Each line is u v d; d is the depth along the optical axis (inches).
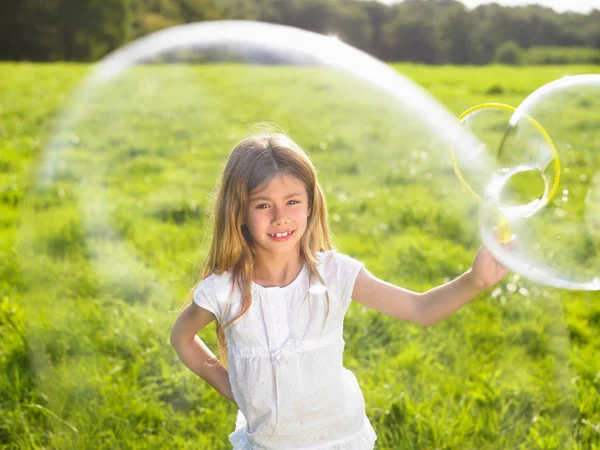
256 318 78.0
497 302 158.7
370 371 132.3
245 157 76.1
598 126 262.1
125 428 114.9
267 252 78.6
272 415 77.7
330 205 247.0
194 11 1567.4
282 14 1496.1
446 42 1443.2
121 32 1478.8
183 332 83.5
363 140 349.4
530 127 70.8
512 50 1409.9
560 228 144.6
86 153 275.3
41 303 149.0
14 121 434.6
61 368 128.0
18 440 113.4
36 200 199.9
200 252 193.0
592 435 115.1
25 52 1402.6
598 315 164.2
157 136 349.7
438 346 141.8
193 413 120.5
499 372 132.3
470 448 111.4
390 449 110.6
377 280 81.1
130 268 168.4
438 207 243.9
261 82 460.8
